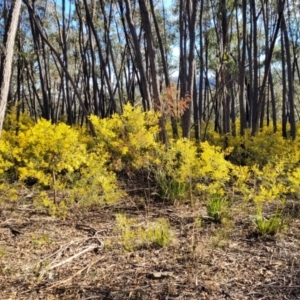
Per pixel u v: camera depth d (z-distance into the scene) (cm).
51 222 501
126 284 320
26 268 354
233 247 404
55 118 1972
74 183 598
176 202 585
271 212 528
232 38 1545
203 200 587
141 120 662
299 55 2073
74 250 402
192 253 375
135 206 573
